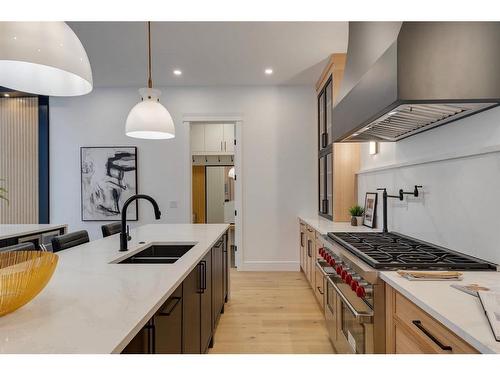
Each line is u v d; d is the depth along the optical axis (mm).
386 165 2824
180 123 4758
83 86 1606
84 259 1758
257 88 4746
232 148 6246
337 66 3678
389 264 1532
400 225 2586
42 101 4766
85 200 4754
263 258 4758
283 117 4742
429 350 1096
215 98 4746
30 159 4773
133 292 1173
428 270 1497
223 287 3133
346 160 3820
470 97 1317
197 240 2441
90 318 934
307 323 2883
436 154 2037
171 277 1384
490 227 1542
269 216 4754
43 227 3459
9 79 1481
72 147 4785
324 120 4199
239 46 3457
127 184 4758
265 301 3449
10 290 915
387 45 1501
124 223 2033
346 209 3818
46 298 1106
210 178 8055
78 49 1367
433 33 1320
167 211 4762
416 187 2262
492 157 1523
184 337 1546
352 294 1764
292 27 3061
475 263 1529
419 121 1885
